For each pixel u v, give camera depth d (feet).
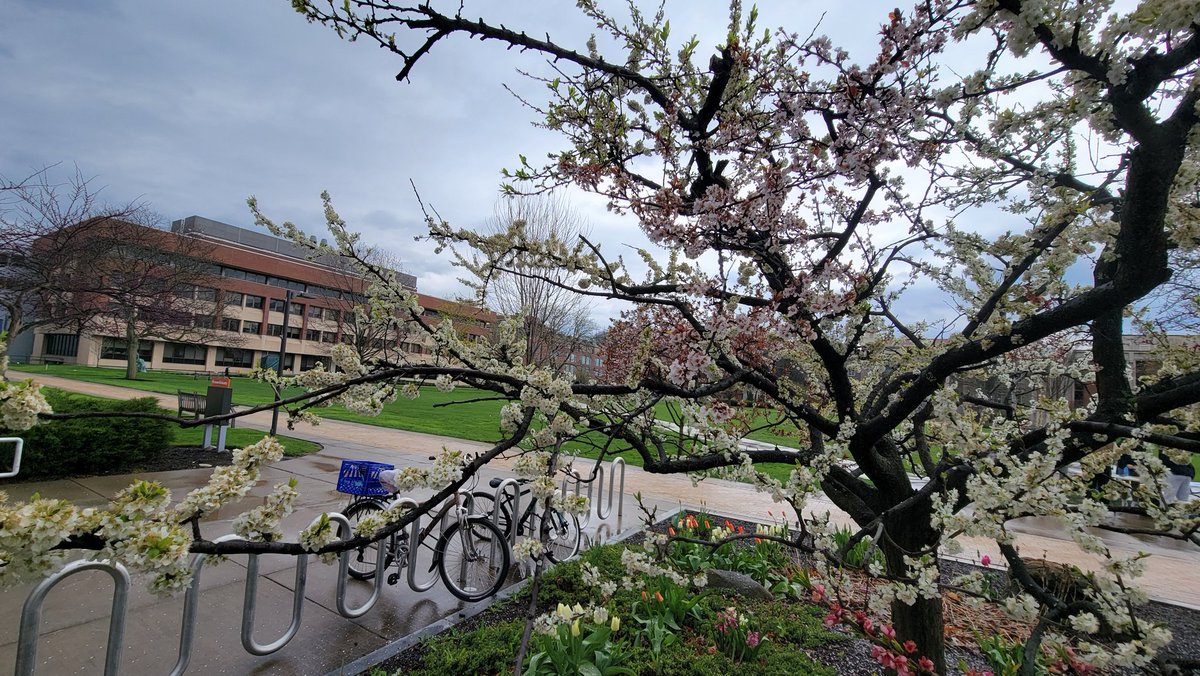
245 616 10.87
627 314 11.06
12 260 30.19
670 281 9.89
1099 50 4.72
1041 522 27.58
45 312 35.68
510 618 13.37
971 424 7.45
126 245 39.29
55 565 3.62
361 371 6.89
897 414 7.77
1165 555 23.07
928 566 6.16
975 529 5.98
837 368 8.19
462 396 87.81
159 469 26.86
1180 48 4.59
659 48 10.07
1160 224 5.37
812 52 6.77
